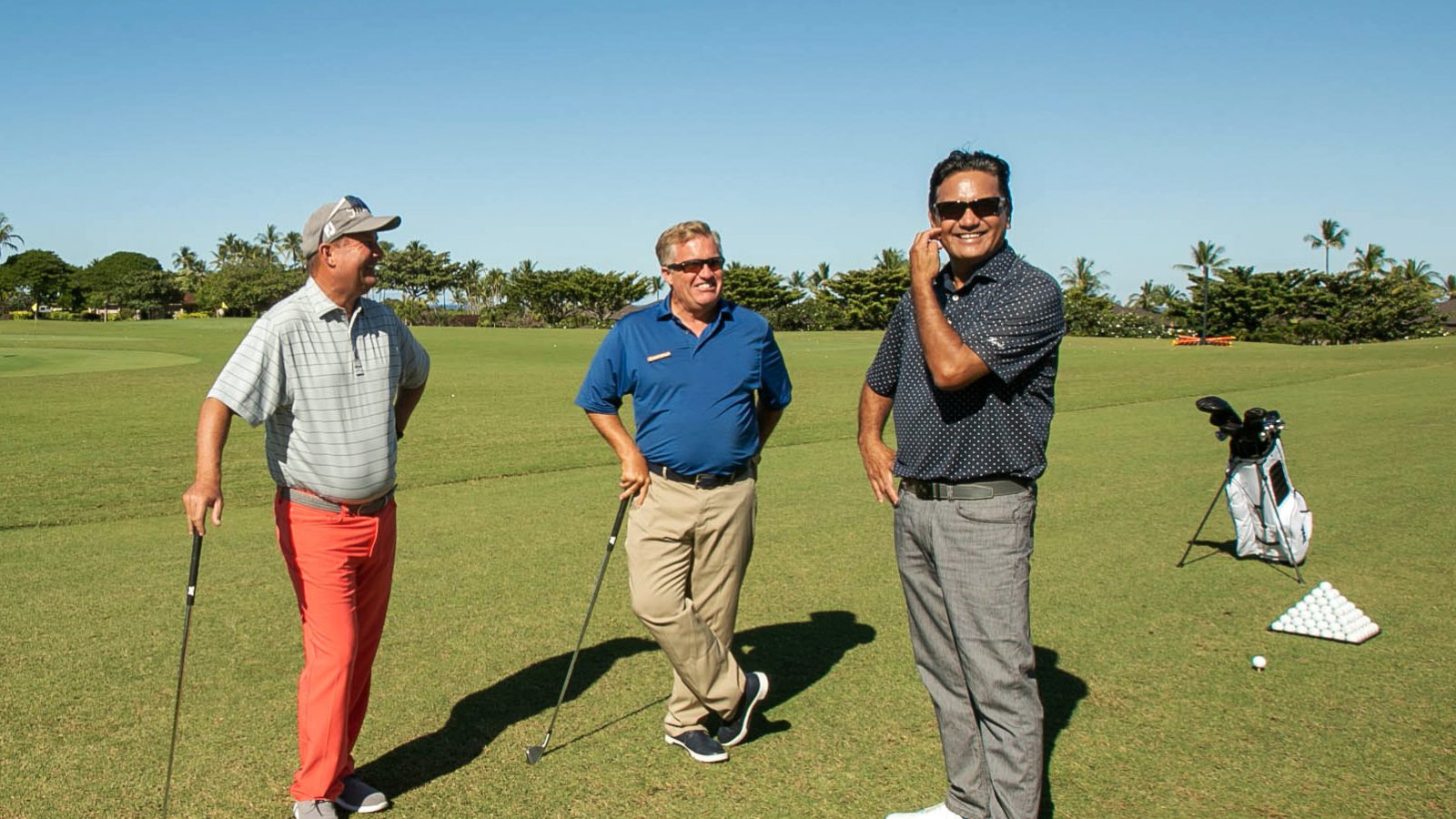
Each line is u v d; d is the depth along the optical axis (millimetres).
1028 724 3213
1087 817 3438
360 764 3855
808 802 3564
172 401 17984
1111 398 19016
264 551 7008
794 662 4914
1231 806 3506
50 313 110625
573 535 7488
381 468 3516
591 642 5184
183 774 3736
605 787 3672
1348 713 4266
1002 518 3195
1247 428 6590
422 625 5410
